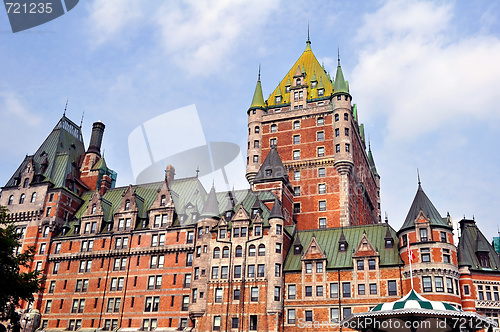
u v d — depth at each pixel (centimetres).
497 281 7362
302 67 11538
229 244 7912
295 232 8438
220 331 7394
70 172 10556
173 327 8012
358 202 10425
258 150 10475
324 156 9862
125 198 9525
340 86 10294
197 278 8006
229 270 7706
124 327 8331
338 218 9262
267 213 8244
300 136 10269
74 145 11469
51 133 11269
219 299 7631
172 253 8606
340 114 10044
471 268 7344
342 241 7781
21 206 10044
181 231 8706
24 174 10400
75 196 10344
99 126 11844
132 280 8675
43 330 8681
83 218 9612
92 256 9125
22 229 9844
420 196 7588
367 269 7256
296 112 10488
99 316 8575
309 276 7494
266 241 7725
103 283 8838
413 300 4969
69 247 9400
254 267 7625
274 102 11162
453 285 6831
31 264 9400
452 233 7212
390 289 7044
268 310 7256
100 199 9725
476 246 7738
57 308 8938
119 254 8962
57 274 9250
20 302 9062
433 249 6944
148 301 8406
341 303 7181
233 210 8388
